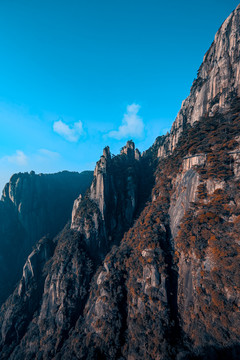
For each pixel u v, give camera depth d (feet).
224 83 257.34
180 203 226.58
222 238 149.59
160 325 154.81
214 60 295.69
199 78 352.28
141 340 159.53
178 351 135.54
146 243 218.38
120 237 368.07
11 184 625.82
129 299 204.85
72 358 185.16
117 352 171.01
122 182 440.04
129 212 399.85
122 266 241.14
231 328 118.32
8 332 287.48
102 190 389.60
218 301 128.47
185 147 268.21
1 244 543.39
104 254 345.72
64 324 246.06
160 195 297.33
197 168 213.66
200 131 252.42
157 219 248.93
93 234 353.51
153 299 175.52
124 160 536.83
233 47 251.60
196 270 157.58
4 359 261.65
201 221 170.91
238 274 125.90
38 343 247.70
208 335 126.62
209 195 184.75
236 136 188.24
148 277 192.65
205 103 292.81
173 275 186.29
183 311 160.97
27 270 355.56
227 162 183.73
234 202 159.84
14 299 334.24
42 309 289.94
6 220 586.86
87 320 227.61
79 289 278.46
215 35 301.43
